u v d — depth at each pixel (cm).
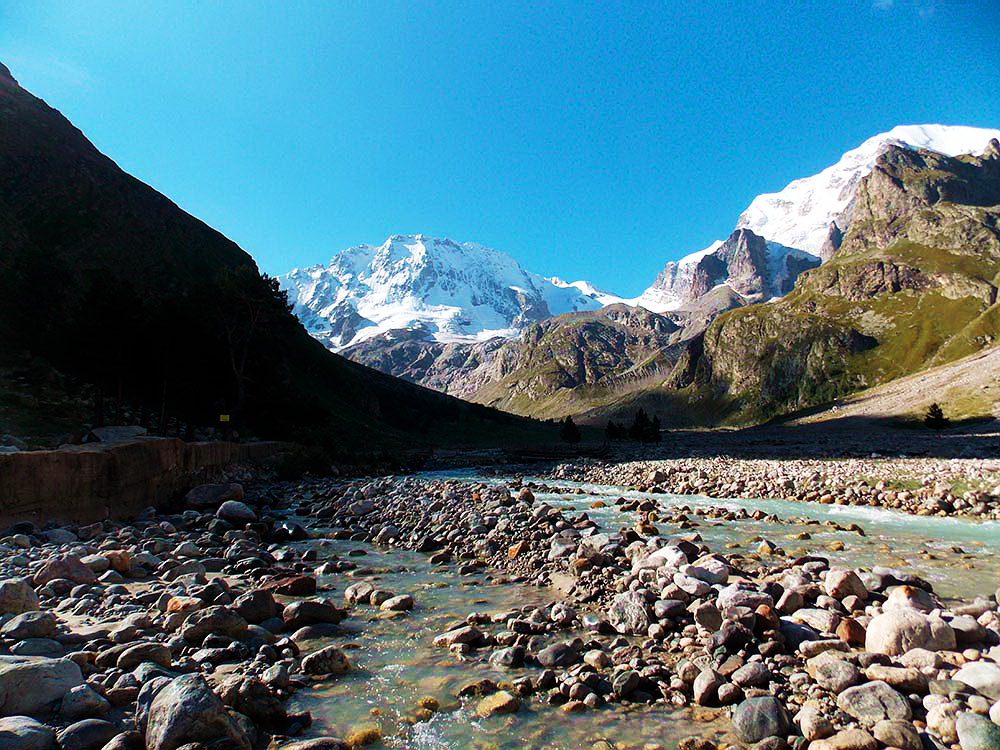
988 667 650
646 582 1155
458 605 1122
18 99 9569
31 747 505
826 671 696
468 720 652
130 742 534
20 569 1215
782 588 1035
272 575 1330
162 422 4681
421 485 3472
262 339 6250
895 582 1097
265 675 730
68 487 1905
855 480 3033
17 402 4116
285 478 4150
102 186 8862
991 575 1294
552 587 1254
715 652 805
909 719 600
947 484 2681
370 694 717
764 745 580
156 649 736
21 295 5641
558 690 715
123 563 1279
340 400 10719
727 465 4575
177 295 7875
